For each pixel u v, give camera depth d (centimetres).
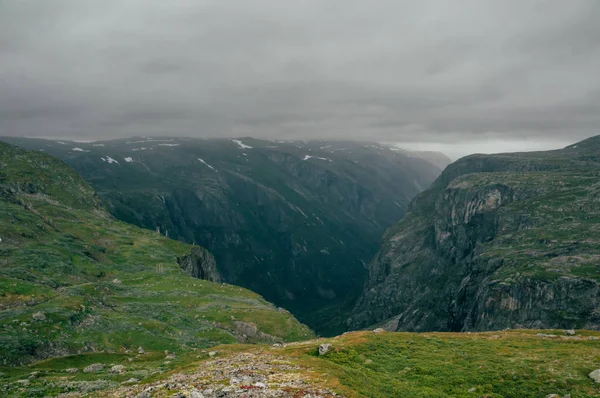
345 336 7400
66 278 16625
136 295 17150
